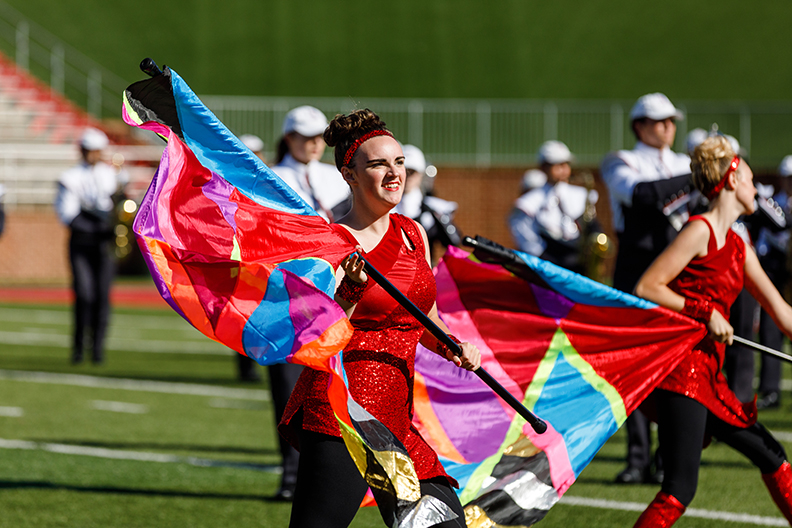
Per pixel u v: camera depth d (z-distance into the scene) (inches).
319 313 446.3
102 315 1611.7
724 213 587.5
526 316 617.9
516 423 599.8
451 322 630.5
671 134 855.1
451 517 438.3
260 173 474.0
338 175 818.2
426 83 4355.3
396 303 453.7
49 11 4589.1
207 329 456.1
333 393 433.7
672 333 585.3
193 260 459.2
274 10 4773.6
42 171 3454.7
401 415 452.1
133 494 797.9
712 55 4468.5
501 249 599.2
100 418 1154.7
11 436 1036.5
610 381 597.6
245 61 4456.2
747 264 600.4
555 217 1397.6
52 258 3294.8
